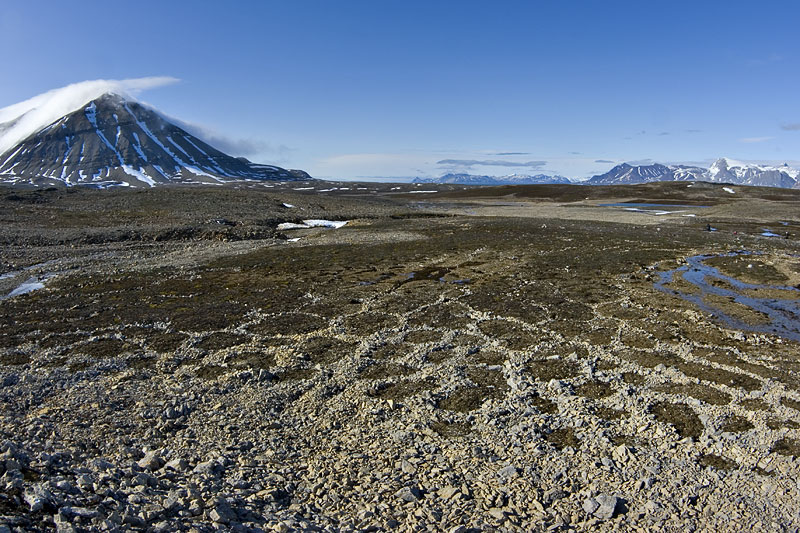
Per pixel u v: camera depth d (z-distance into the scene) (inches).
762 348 976.3
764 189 6441.9
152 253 2247.8
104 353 959.0
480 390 794.8
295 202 4303.6
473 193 7298.2
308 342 1019.9
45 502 384.8
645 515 505.4
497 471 577.0
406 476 565.0
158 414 698.8
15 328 1115.9
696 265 1835.6
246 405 735.1
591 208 4977.9
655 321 1153.4
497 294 1416.1
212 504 449.7
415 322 1159.6
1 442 540.7
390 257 2060.8
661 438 649.0
